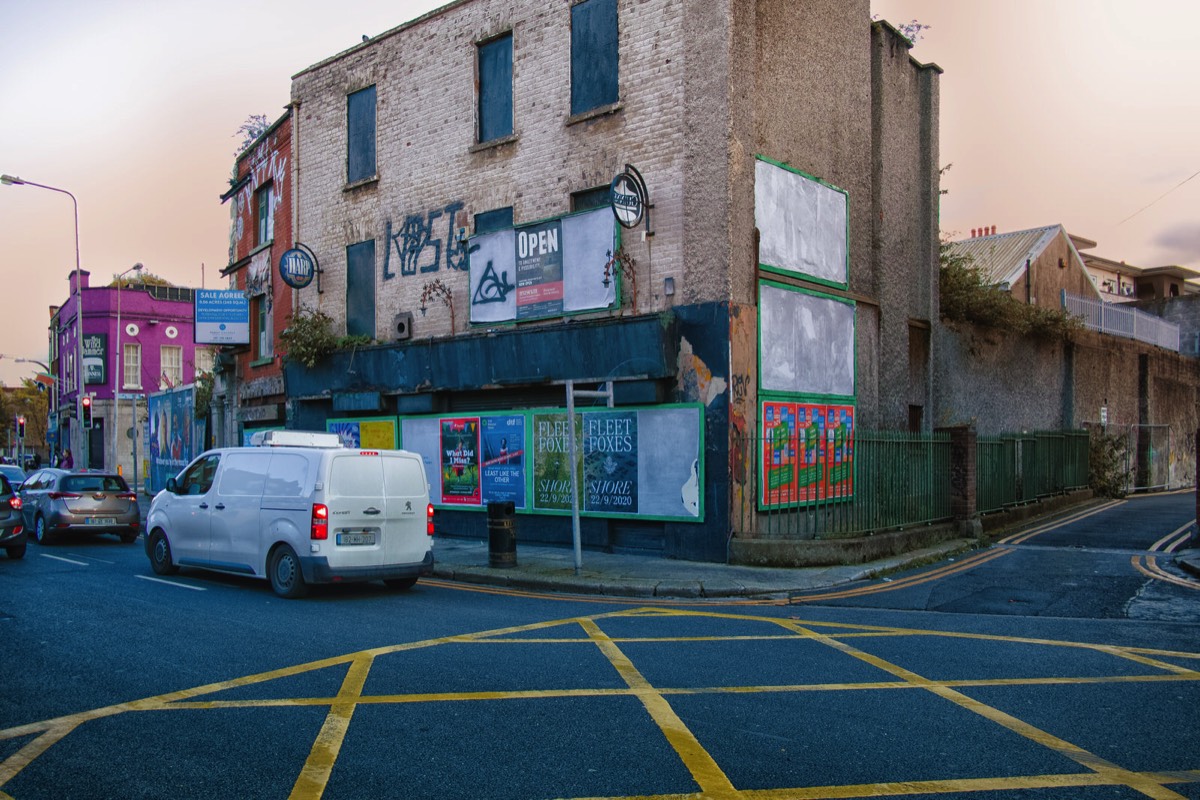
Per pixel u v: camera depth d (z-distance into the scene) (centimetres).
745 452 1244
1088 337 2525
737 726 512
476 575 1156
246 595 1013
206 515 1112
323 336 1816
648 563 1225
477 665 658
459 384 1557
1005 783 425
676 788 418
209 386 2659
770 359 1309
